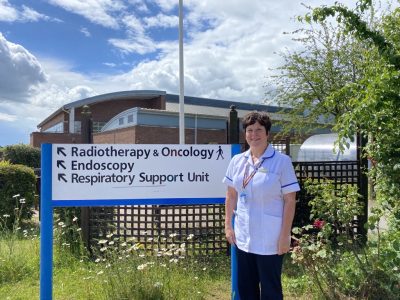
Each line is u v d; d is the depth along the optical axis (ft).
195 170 14.84
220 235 20.48
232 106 19.67
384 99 13.58
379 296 13.98
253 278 11.53
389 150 14.74
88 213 20.27
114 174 14.32
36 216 34.60
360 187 22.03
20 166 31.24
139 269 14.73
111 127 126.82
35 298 15.40
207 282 17.03
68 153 13.99
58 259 19.49
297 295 15.47
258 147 10.98
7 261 18.28
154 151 14.58
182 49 60.80
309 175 22.30
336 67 61.00
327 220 17.39
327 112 62.23
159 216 20.10
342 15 15.31
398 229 15.52
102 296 14.76
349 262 15.51
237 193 11.89
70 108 144.66
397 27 15.88
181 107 61.00
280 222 10.80
